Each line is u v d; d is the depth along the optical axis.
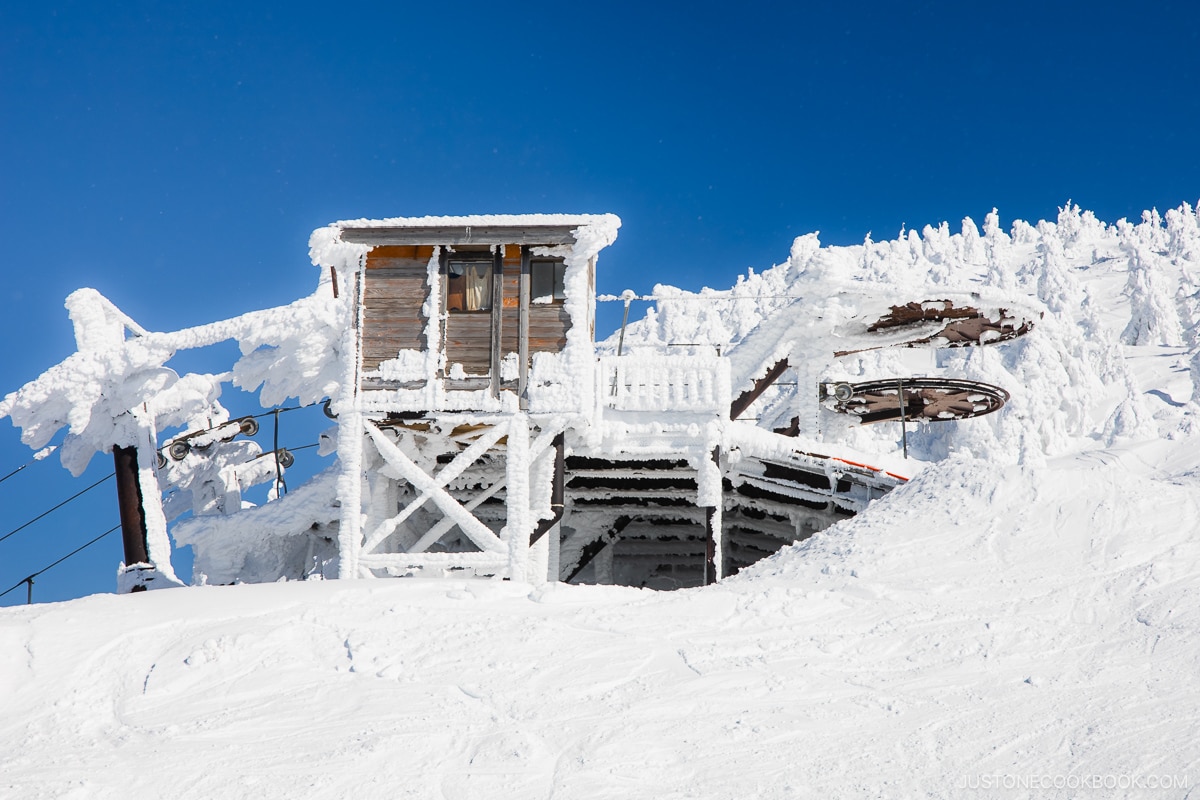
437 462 20.20
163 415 21.56
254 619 11.48
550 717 8.97
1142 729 8.28
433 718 8.97
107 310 20.88
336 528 22.56
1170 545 12.33
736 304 145.00
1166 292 114.69
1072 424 79.25
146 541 20.52
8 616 11.89
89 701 9.63
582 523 23.53
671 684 9.60
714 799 7.57
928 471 16.23
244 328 19.64
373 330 17.52
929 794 7.53
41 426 20.23
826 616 11.39
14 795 7.72
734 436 19.62
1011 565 12.52
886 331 23.75
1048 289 141.12
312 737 8.68
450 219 17.25
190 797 7.72
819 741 8.41
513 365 17.27
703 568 25.56
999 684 9.42
